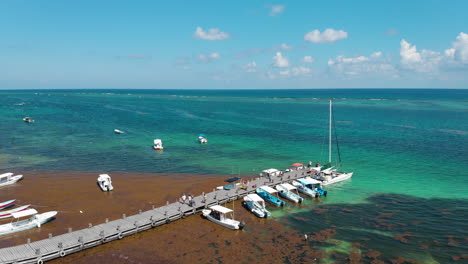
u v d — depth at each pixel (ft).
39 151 279.90
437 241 132.77
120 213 155.43
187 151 293.84
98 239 126.62
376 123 491.31
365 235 138.21
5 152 273.13
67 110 652.89
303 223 151.02
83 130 395.55
